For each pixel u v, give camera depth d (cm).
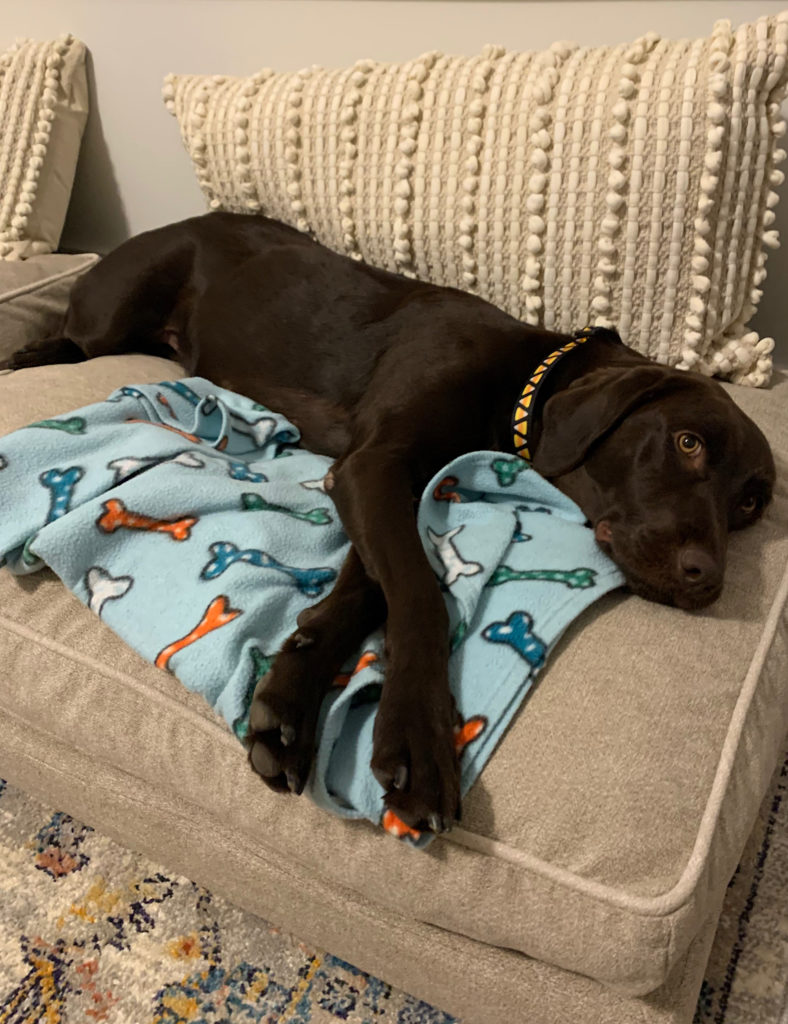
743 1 134
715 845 78
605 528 111
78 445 110
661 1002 80
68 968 98
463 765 79
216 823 97
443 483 113
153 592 95
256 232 159
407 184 144
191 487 105
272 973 100
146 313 163
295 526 107
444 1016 96
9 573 103
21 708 98
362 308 143
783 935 105
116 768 102
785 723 100
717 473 109
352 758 82
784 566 112
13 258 187
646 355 142
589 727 82
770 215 132
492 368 127
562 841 75
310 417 144
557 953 75
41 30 195
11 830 114
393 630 87
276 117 153
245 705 83
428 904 80
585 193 130
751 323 162
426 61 141
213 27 176
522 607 93
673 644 94
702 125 121
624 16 143
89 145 203
